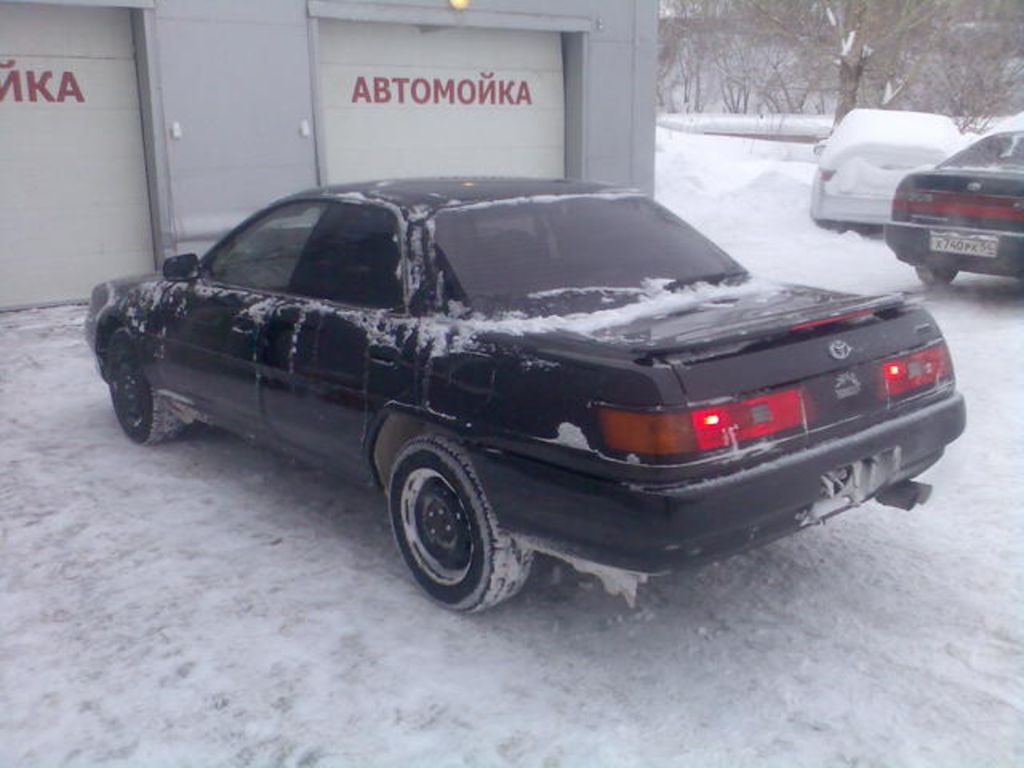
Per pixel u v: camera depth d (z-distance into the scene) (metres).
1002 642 3.75
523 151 12.82
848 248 12.78
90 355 8.05
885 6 22.45
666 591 4.18
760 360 3.47
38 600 4.16
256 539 4.71
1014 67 25.88
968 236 8.84
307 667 3.66
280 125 10.51
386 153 11.63
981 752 3.14
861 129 14.01
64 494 5.27
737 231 14.23
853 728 3.27
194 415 5.51
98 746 3.26
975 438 5.73
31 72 9.34
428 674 3.62
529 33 12.51
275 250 4.91
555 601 4.11
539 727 3.31
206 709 3.43
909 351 3.95
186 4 9.72
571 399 3.43
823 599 4.09
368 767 3.14
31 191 9.53
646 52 13.34
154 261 10.29
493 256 4.22
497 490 3.69
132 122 9.92
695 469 3.28
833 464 3.57
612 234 4.59
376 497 5.19
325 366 4.36
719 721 3.33
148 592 4.22
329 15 10.55
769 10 24.23
